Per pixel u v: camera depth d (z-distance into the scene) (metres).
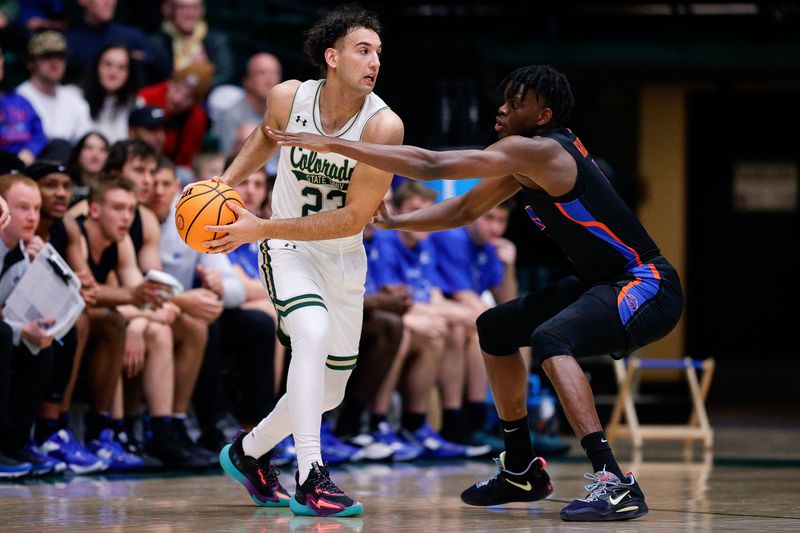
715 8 28.73
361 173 9.90
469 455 18.12
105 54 18.17
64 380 14.02
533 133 10.43
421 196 17.62
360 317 10.68
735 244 35.25
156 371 14.77
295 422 10.06
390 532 9.05
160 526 9.42
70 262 14.20
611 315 9.95
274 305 10.42
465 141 25.00
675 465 16.84
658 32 29.25
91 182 15.01
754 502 11.55
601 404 24.86
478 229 19.00
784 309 35.56
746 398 30.02
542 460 10.91
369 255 17.91
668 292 10.20
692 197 34.62
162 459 14.73
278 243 10.44
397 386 18.12
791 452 19.42
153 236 15.28
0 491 12.27
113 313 14.23
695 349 35.69
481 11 28.62
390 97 25.62
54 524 9.59
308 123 10.29
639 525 9.55
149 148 15.39
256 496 10.91
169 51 21.56
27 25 20.50
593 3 28.72
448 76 25.72
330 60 10.11
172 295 14.11
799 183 34.81
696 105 34.22
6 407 13.16
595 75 29.59
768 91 33.81
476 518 10.07
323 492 10.05
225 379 16.31
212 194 9.78
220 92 20.89
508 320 10.59
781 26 29.12
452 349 18.17
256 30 26.44
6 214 12.50
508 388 10.77
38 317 13.39
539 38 29.02
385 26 28.33
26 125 17.34
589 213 10.10
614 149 31.34
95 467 14.18
